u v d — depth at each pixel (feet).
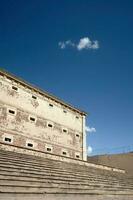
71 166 62.28
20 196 27.78
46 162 53.57
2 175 30.94
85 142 106.63
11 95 77.41
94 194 42.47
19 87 81.46
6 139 71.67
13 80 79.61
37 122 85.05
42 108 89.30
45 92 91.61
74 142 100.94
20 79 81.30
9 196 26.35
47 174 41.11
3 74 76.02
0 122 70.95
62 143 93.91
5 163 37.68
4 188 26.99
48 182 36.24
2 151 49.26
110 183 57.31
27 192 29.09
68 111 103.19
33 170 40.11
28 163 44.57
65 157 68.90
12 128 74.49
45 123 88.58
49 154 63.72
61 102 99.19
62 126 96.78
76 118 107.14
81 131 107.55
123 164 111.65
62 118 98.17
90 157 125.80
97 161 121.80
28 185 31.09
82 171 59.41
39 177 36.70
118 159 114.62
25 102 82.28
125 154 113.29
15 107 77.66
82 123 109.91
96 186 48.29
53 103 95.76
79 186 42.37
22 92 82.23
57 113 96.22
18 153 53.11
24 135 78.13
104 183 54.29
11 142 72.74
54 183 37.06
